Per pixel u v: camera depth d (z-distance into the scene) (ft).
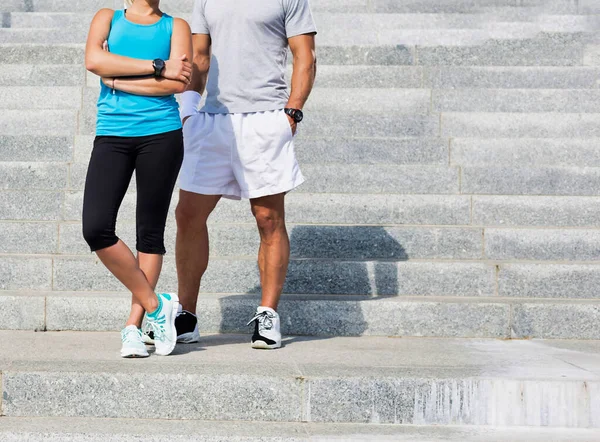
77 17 25.48
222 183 13.29
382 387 10.90
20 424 10.44
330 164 18.66
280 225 13.34
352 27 24.72
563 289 15.33
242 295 15.21
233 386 10.89
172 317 12.39
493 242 16.30
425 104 20.68
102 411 10.88
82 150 18.58
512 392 10.89
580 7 25.72
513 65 22.67
